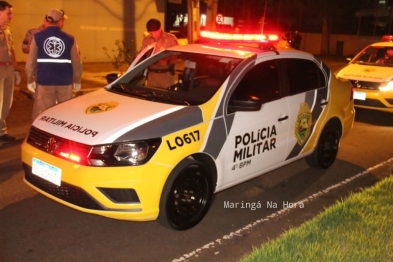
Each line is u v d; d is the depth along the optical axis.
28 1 15.55
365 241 3.82
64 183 3.81
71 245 3.94
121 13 17.97
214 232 4.34
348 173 6.18
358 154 7.09
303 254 3.55
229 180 4.59
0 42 6.47
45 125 4.15
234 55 4.93
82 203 3.81
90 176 3.66
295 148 5.40
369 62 10.07
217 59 4.92
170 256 3.86
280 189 5.52
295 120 5.27
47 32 6.15
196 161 4.13
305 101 5.41
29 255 3.74
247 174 4.80
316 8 29.19
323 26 30.06
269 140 4.93
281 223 4.61
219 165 4.39
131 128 3.87
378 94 8.91
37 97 6.40
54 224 4.30
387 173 6.25
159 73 5.32
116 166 3.70
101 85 11.92
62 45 6.21
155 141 3.83
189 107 4.27
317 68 5.75
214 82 4.60
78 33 16.95
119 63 12.60
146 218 3.85
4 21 6.43
